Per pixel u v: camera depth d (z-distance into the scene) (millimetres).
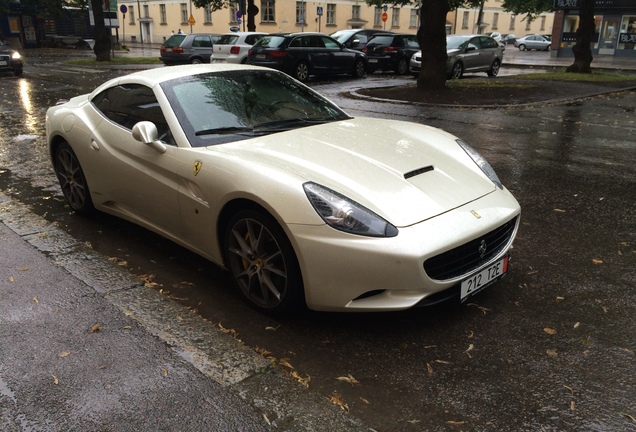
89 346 2840
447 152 3779
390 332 3094
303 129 3859
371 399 2531
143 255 4184
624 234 4574
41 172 6602
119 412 2348
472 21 63750
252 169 3143
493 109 11984
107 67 23797
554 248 4281
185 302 3457
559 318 3232
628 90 15359
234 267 3396
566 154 7586
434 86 14461
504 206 3326
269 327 3154
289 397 2473
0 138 8578
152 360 2721
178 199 3598
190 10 51125
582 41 20453
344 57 19438
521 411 2438
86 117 4570
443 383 2643
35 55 33938
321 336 3062
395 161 3391
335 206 2859
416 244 2773
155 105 3912
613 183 6125
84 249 4160
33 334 2947
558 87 15547
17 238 4344
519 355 2865
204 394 2471
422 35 14398
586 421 2369
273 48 17672
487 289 3613
